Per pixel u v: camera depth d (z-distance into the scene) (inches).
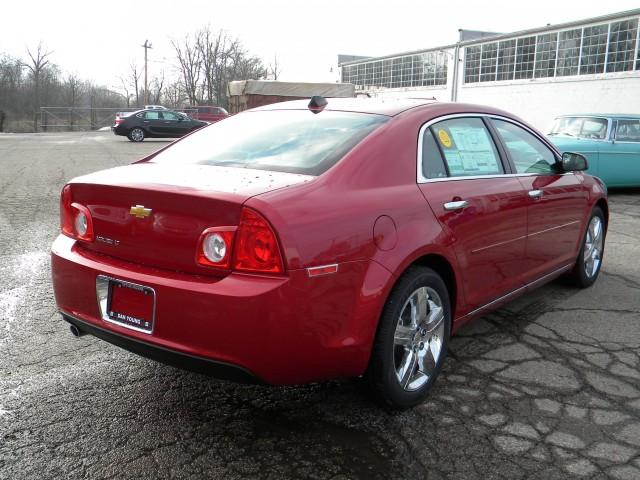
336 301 100.1
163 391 125.9
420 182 122.0
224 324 93.5
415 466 101.0
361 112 131.8
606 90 967.6
